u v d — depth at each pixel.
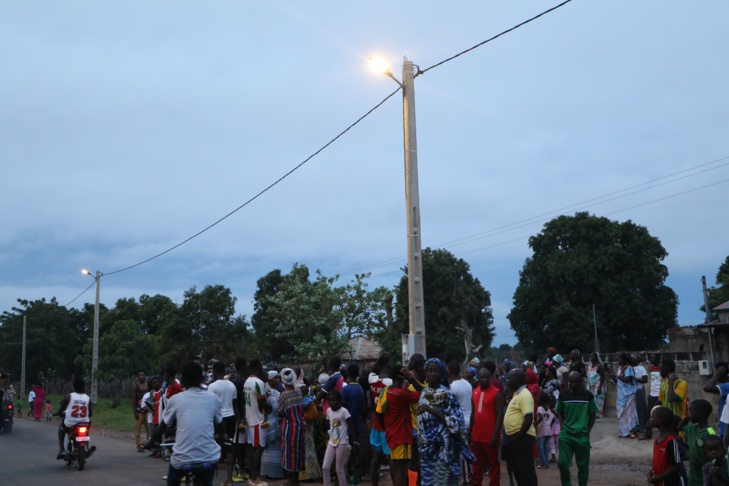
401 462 9.56
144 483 12.25
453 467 8.55
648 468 12.88
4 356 63.88
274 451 12.54
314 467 12.38
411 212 14.41
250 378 11.87
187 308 35.97
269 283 64.38
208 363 34.09
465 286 56.72
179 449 7.09
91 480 12.65
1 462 15.30
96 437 21.59
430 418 8.62
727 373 9.84
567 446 9.79
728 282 54.25
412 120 14.81
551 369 14.57
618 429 16.45
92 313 76.81
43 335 64.75
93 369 38.38
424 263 56.50
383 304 32.62
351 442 10.81
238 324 36.78
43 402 32.44
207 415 7.25
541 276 52.97
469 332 54.00
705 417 7.60
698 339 28.86
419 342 13.90
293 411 11.34
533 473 9.48
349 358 35.91
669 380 13.10
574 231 52.53
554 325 51.22
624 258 50.78
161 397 14.98
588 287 50.56
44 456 16.39
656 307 50.53
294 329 32.69
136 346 44.75
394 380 9.66
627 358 16.12
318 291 32.28
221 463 14.48
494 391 9.91
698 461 7.48
